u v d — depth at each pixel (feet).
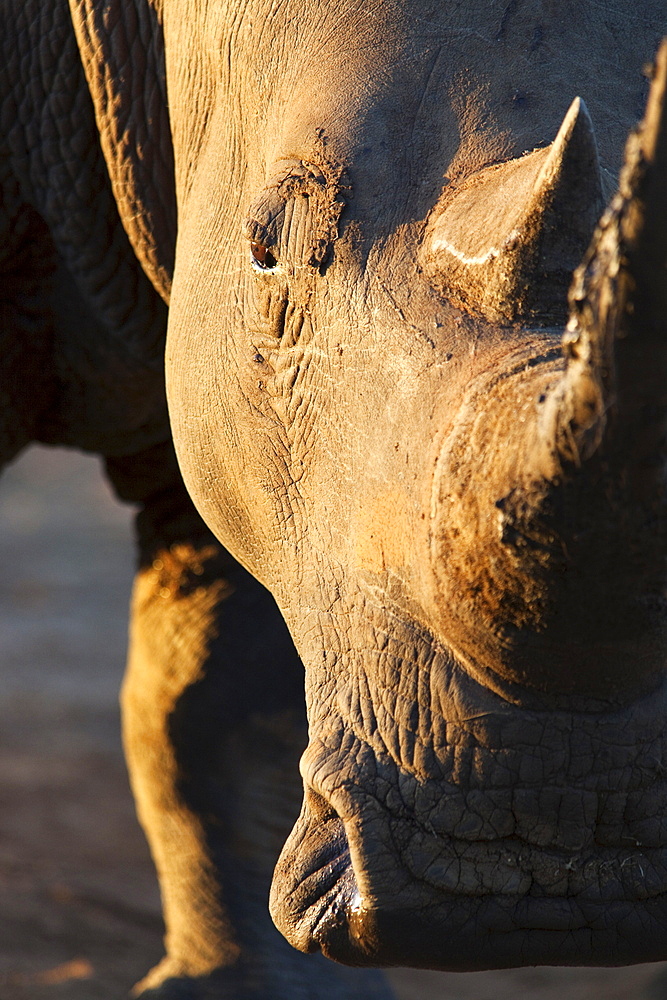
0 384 29.12
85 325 28.91
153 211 26.35
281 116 19.56
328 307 17.26
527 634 14.12
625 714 15.23
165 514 33.14
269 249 18.15
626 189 11.14
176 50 23.90
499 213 15.35
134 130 26.09
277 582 19.94
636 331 11.55
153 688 31.86
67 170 27.37
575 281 11.91
